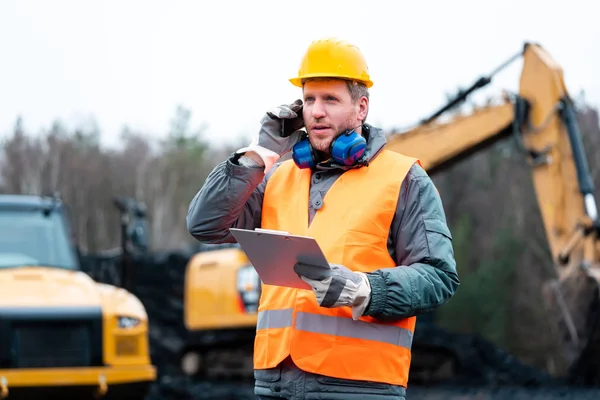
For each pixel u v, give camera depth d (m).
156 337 24.17
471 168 46.00
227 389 16.64
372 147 4.38
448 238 4.25
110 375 11.10
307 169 4.46
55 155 45.66
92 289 11.59
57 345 10.97
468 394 14.63
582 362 14.86
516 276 39.09
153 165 55.66
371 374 4.16
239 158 4.39
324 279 3.93
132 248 12.88
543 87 14.98
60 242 12.48
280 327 4.27
